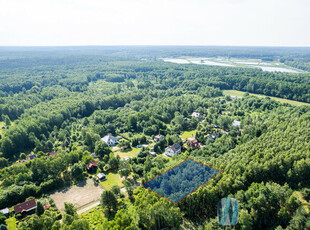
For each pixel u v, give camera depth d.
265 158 86.88
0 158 112.19
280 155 86.31
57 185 93.81
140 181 94.50
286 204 65.06
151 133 147.50
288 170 83.25
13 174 97.06
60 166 99.12
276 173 83.44
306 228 56.44
